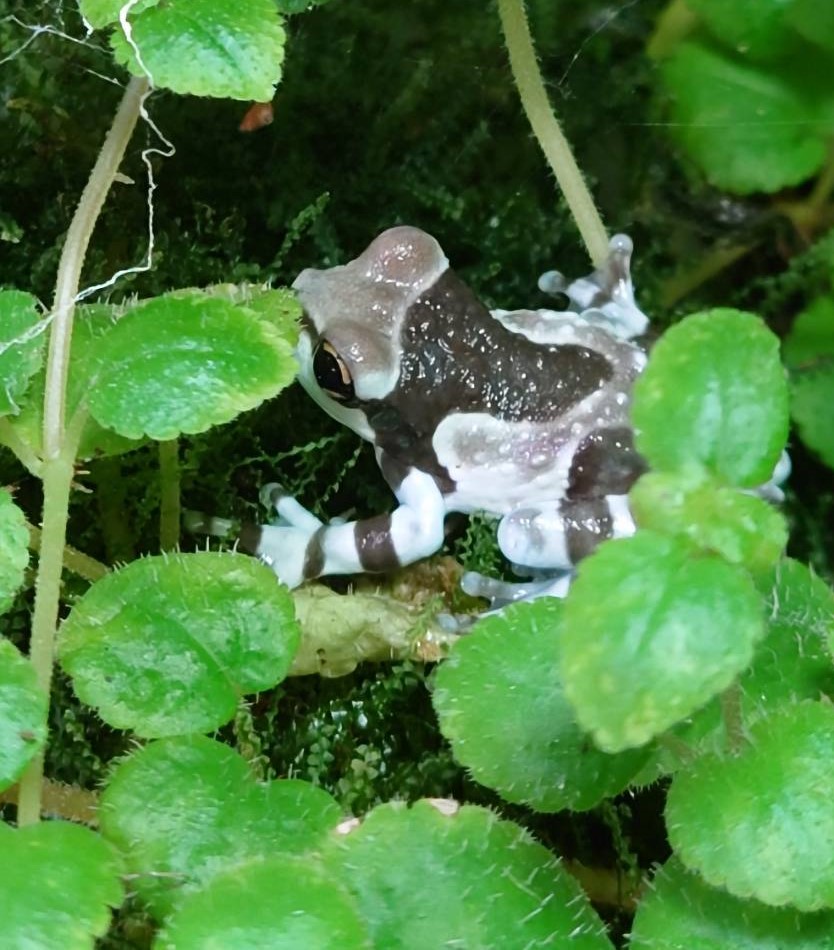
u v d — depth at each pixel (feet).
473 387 2.20
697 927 1.93
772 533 1.85
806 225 2.41
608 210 2.46
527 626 1.97
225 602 1.98
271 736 2.19
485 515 2.24
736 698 1.91
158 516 2.25
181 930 1.86
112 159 2.03
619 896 2.15
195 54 1.95
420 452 2.21
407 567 2.25
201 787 1.94
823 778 1.89
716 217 2.44
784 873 1.88
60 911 1.87
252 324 1.97
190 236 2.35
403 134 2.41
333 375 2.18
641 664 1.83
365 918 1.93
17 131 2.31
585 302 2.31
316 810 1.94
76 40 2.27
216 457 2.27
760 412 1.87
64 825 1.90
